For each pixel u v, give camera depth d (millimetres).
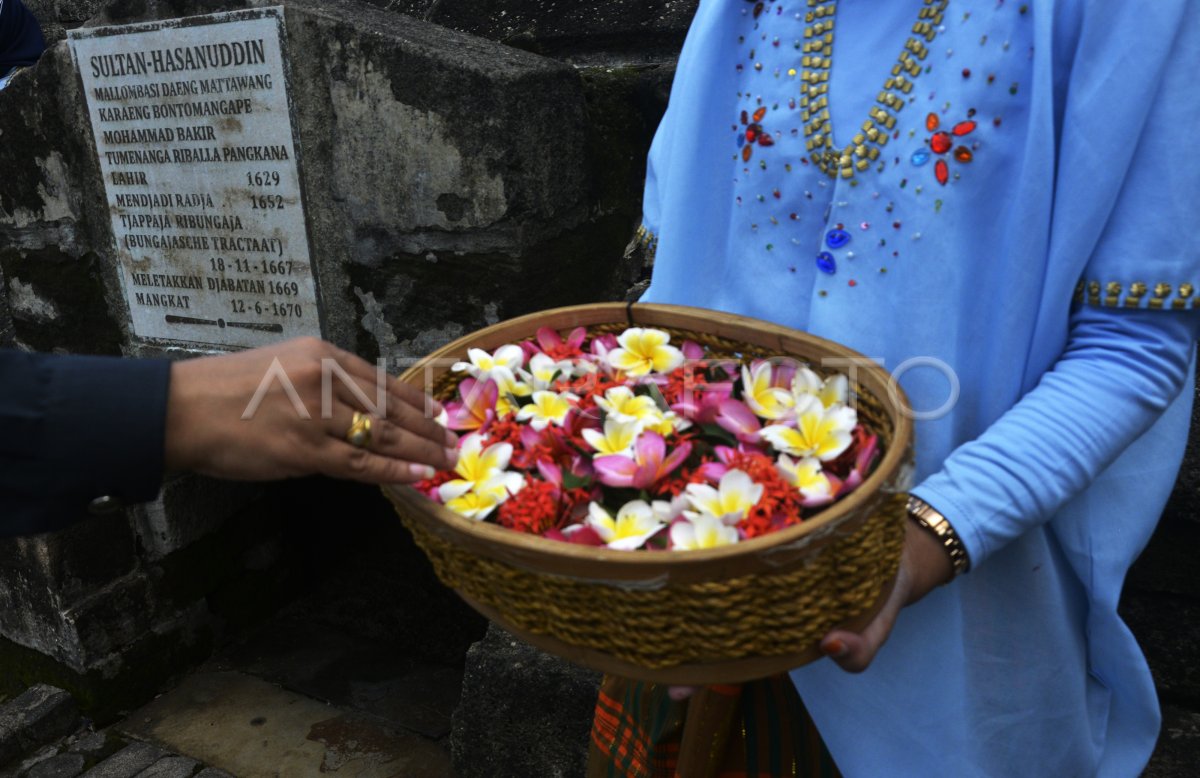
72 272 2412
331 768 2297
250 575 2934
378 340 2039
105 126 2186
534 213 1801
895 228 820
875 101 833
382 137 1837
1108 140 711
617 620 633
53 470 642
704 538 650
